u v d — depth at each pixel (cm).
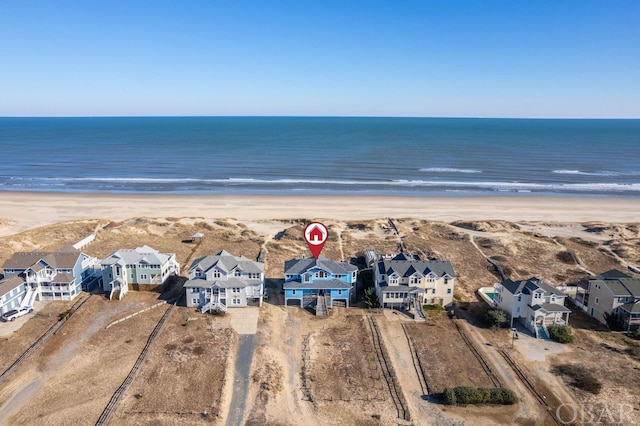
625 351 5081
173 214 10562
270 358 4847
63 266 6122
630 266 7644
